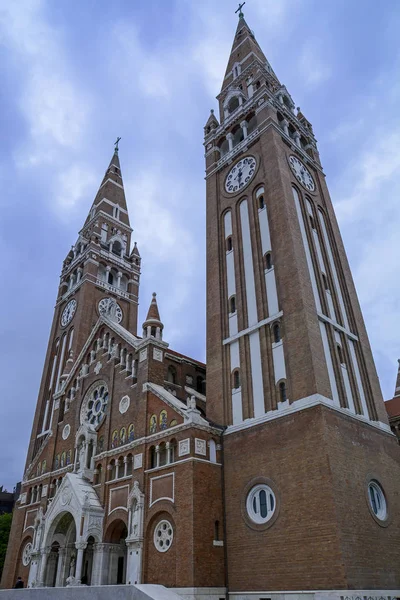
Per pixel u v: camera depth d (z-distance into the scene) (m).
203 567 33.97
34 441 69.44
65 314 78.75
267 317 42.88
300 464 33.94
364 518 32.78
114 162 99.38
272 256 45.19
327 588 29.28
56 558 47.56
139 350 48.66
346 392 40.25
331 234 52.78
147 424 43.34
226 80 68.62
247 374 41.97
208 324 47.94
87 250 80.44
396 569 33.06
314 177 56.97
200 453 38.03
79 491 44.66
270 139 51.69
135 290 83.12
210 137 62.00
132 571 37.47
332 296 46.59
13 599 30.98
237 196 52.78
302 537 31.73
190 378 56.50
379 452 38.47
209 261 51.94
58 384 62.72
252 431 38.38
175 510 36.53
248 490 36.56
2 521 83.00
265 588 32.53
